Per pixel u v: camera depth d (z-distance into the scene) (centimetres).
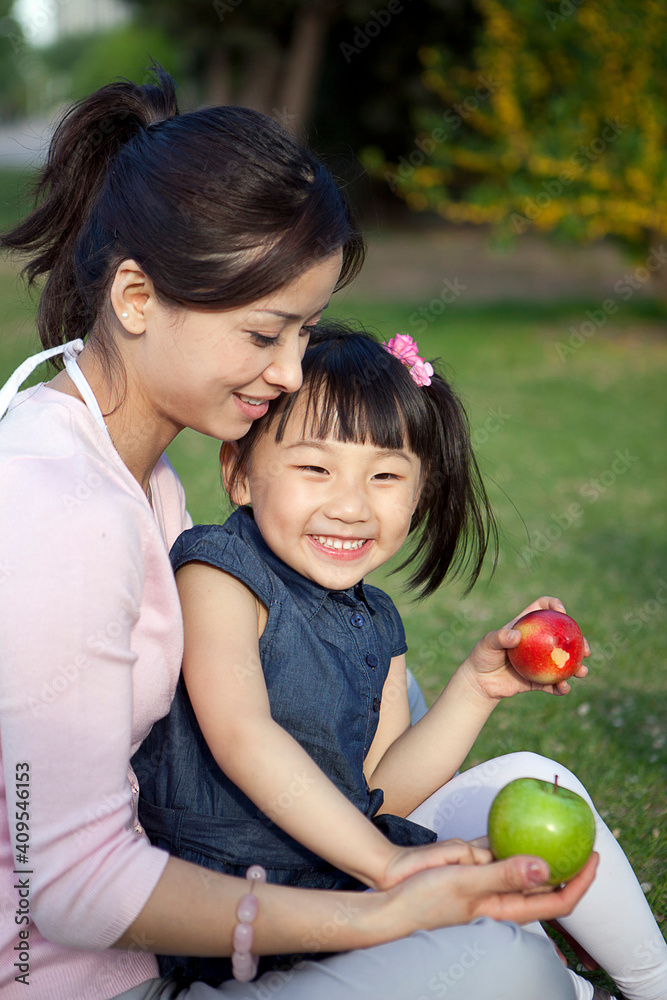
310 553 185
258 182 152
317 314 165
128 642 146
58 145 176
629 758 308
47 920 141
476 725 199
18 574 137
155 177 153
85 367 167
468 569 492
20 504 141
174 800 173
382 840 152
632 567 500
